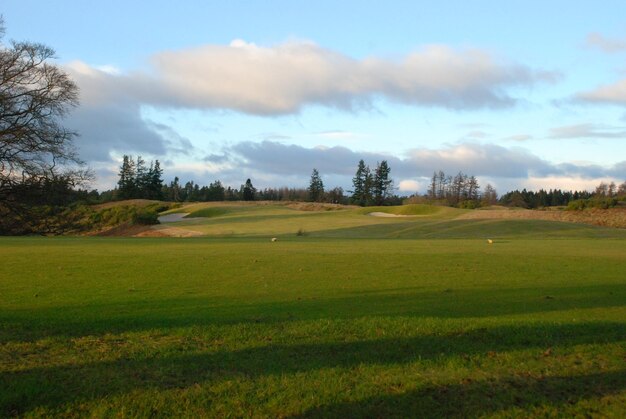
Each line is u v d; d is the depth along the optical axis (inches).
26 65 1753.2
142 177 4781.0
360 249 1045.2
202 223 2412.6
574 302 487.5
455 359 282.2
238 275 671.8
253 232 2005.4
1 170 1759.4
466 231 1952.5
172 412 219.8
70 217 2209.6
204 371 263.3
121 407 222.1
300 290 562.9
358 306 460.4
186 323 360.8
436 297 516.1
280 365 273.1
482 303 479.5
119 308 447.5
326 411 222.5
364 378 255.4
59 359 278.4
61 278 639.1
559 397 237.3
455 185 5177.2
